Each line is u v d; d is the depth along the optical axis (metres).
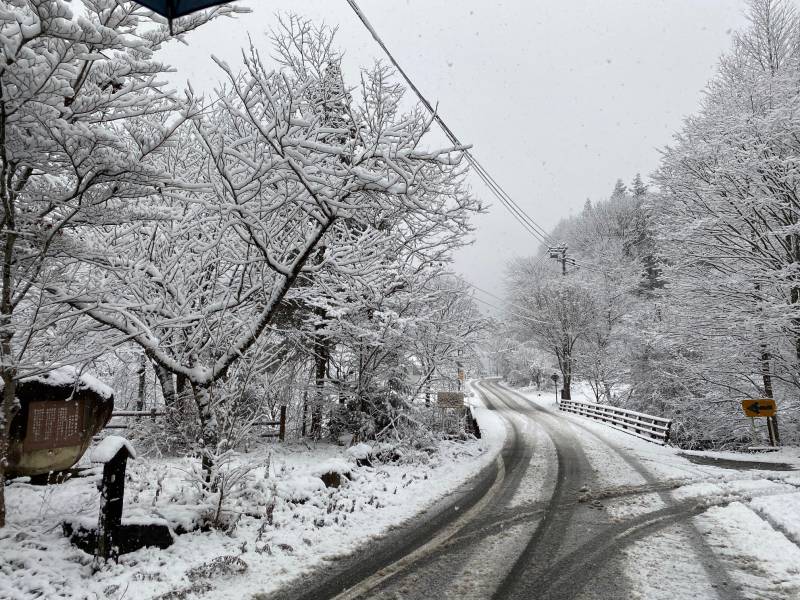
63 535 5.39
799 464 11.37
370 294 10.88
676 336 17.36
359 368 13.01
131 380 16.42
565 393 32.19
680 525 6.73
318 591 4.71
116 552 4.96
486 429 19.39
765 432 16.95
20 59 3.68
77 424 6.60
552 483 9.48
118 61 4.67
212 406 6.57
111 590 4.40
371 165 6.93
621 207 46.34
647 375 23.14
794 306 13.84
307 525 6.57
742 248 15.03
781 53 15.66
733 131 14.63
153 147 4.79
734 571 5.11
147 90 5.08
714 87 16.86
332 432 13.62
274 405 12.45
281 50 12.74
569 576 5.04
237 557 5.21
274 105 5.93
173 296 7.34
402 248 11.88
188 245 7.14
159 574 4.78
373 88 6.67
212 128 6.91
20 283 5.20
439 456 12.52
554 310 32.44
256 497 7.12
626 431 18.44
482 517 7.20
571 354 32.03
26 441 6.07
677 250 16.91
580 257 43.47
